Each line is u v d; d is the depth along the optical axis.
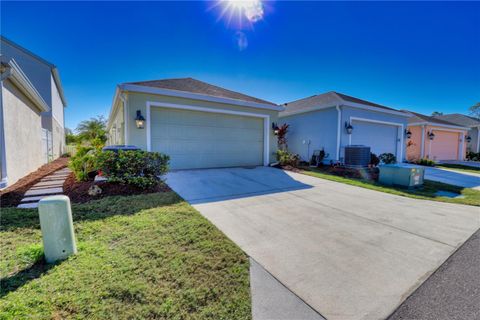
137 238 3.04
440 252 2.98
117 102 9.88
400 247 3.11
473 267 2.61
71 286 2.02
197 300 1.94
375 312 1.88
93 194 4.98
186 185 6.56
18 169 6.84
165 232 3.26
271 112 11.27
